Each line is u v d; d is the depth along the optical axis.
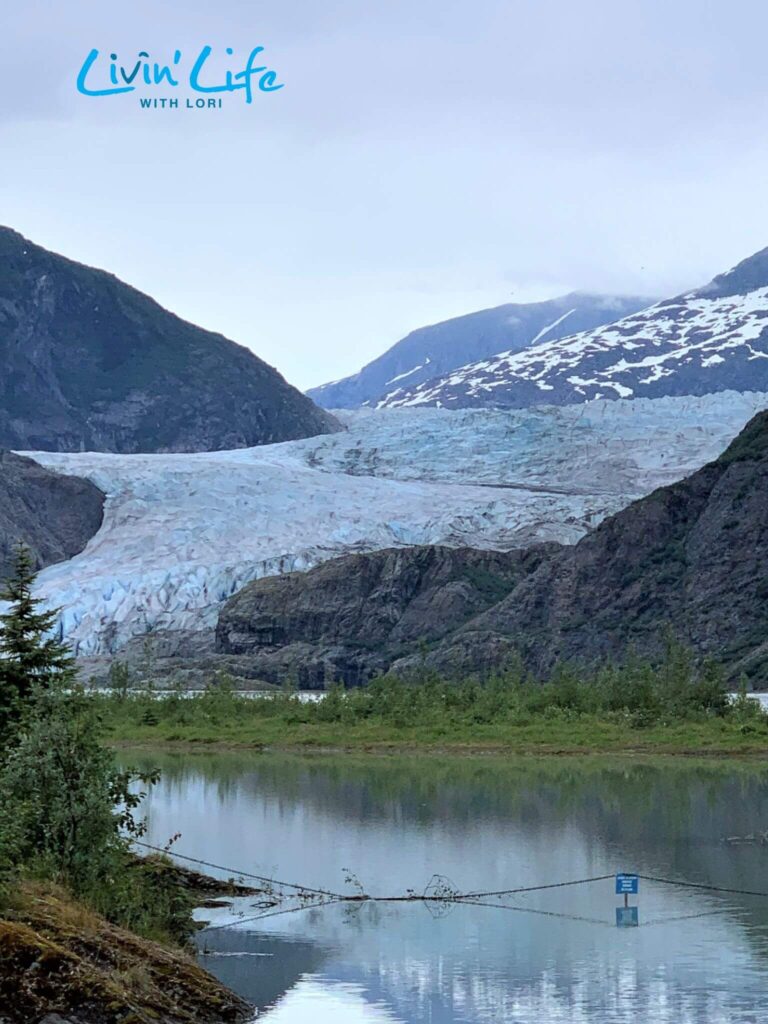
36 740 30.59
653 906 38.16
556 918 36.81
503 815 55.16
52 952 24.48
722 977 31.06
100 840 30.42
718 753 84.06
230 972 31.39
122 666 129.62
